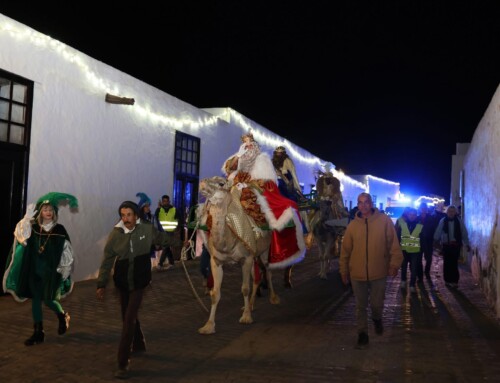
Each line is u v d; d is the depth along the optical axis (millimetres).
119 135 12188
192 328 7211
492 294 8844
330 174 12734
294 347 6301
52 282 6305
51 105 10156
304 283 11750
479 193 12141
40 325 6277
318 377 5242
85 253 11086
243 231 7125
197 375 5270
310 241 11617
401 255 6332
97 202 11445
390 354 6031
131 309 5297
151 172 13492
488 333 7109
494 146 9273
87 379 5113
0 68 9008
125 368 5137
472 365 5645
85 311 8117
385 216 6418
